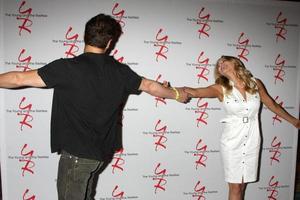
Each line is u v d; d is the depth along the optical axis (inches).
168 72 107.6
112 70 70.5
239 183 100.6
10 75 65.1
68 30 100.6
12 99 101.0
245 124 96.3
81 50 101.9
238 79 98.0
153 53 106.0
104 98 69.0
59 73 65.7
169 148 111.5
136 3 103.3
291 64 117.5
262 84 105.2
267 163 120.6
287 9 114.4
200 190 115.7
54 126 72.9
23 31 98.6
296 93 119.3
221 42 110.5
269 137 119.5
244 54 113.0
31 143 103.6
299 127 107.4
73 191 74.0
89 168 73.9
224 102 97.7
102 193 109.4
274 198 123.0
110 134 77.1
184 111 111.1
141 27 104.3
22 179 104.5
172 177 113.0
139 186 111.3
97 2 101.1
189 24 107.5
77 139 70.1
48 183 106.1
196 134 112.9
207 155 114.6
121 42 103.6
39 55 100.0
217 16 109.2
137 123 108.3
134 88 75.9
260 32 113.3
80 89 66.6
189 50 108.3
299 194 138.3
